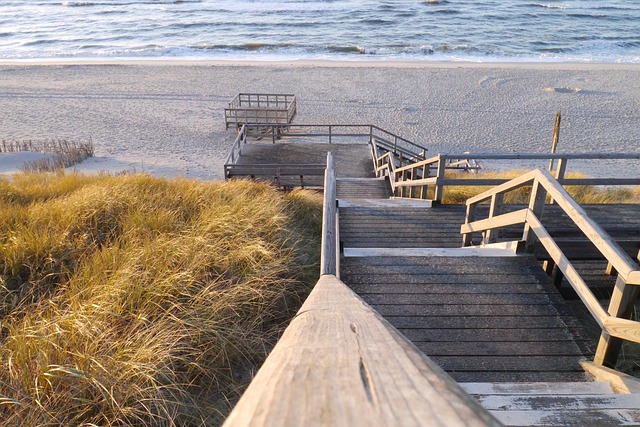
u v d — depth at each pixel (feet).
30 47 153.38
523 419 5.53
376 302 10.08
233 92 93.35
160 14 224.12
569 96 89.71
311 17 207.00
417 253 12.50
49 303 10.01
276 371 1.62
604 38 159.94
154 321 9.70
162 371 8.20
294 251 14.42
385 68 115.96
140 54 142.31
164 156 60.64
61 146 62.03
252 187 23.49
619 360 8.59
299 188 37.76
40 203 17.84
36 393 7.29
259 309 10.90
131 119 77.20
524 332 8.95
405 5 238.07
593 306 7.75
